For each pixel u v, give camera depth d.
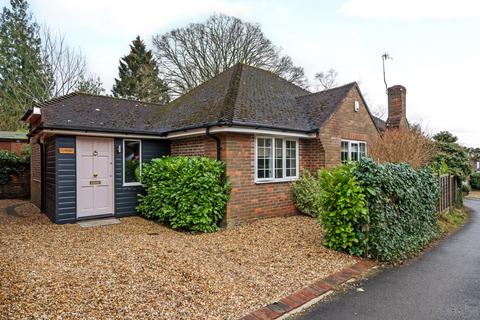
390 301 3.75
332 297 3.85
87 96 10.99
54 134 7.76
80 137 8.05
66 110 9.16
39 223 7.84
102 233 6.65
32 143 11.49
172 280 3.97
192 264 4.64
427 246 6.56
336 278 4.40
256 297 3.68
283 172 9.02
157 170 8.12
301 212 9.19
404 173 6.11
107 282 3.77
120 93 31.02
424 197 6.83
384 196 5.39
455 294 3.97
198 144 8.41
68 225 7.54
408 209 6.02
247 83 10.44
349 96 10.85
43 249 5.20
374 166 5.46
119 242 5.77
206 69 24.08
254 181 8.10
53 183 8.07
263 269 4.62
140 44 33.03
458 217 10.35
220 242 6.11
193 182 6.98
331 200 5.67
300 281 4.23
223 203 7.38
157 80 28.56
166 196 7.52
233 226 7.56
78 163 8.04
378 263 5.17
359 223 5.38
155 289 3.67
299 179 9.34
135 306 3.24
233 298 3.61
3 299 3.17
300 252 5.51
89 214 8.25
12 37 22.11
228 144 7.53
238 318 3.18
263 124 8.02
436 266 5.16
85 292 3.46
